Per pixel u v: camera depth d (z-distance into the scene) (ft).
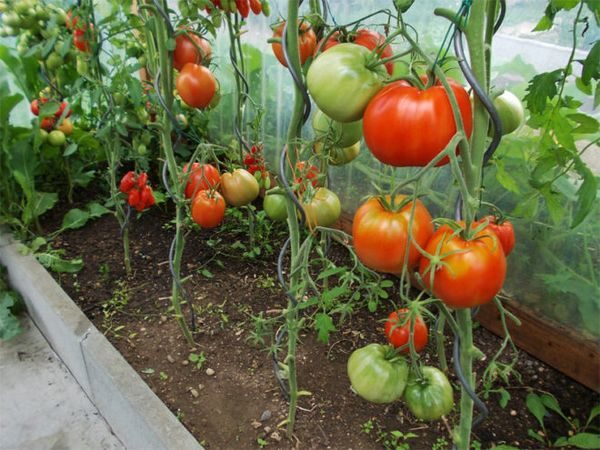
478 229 2.41
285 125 8.24
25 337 7.27
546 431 4.90
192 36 4.93
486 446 4.75
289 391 4.99
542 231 5.49
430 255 2.42
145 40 6.40
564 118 4.18
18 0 6.89
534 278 5.72
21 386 6.47
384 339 5.92
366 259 2.78
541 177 4.73
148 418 4.53
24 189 7.55
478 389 5.33
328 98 2.65
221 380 5.39
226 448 4.66
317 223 4.46
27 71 8.20
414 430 4.86
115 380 4.95
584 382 5.38
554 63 5.14
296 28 3.21
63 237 7.89
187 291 6.75
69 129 8.19
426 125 2.31
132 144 7.80
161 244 7.82
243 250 7.63
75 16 5.86
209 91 4.90
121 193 7.04
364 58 2.67
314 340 5.95
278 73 8.00
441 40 5.78
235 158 7.09
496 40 5.52
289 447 4.69
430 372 3.71
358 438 4.78
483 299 2.47
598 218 4.97
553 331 5.53
